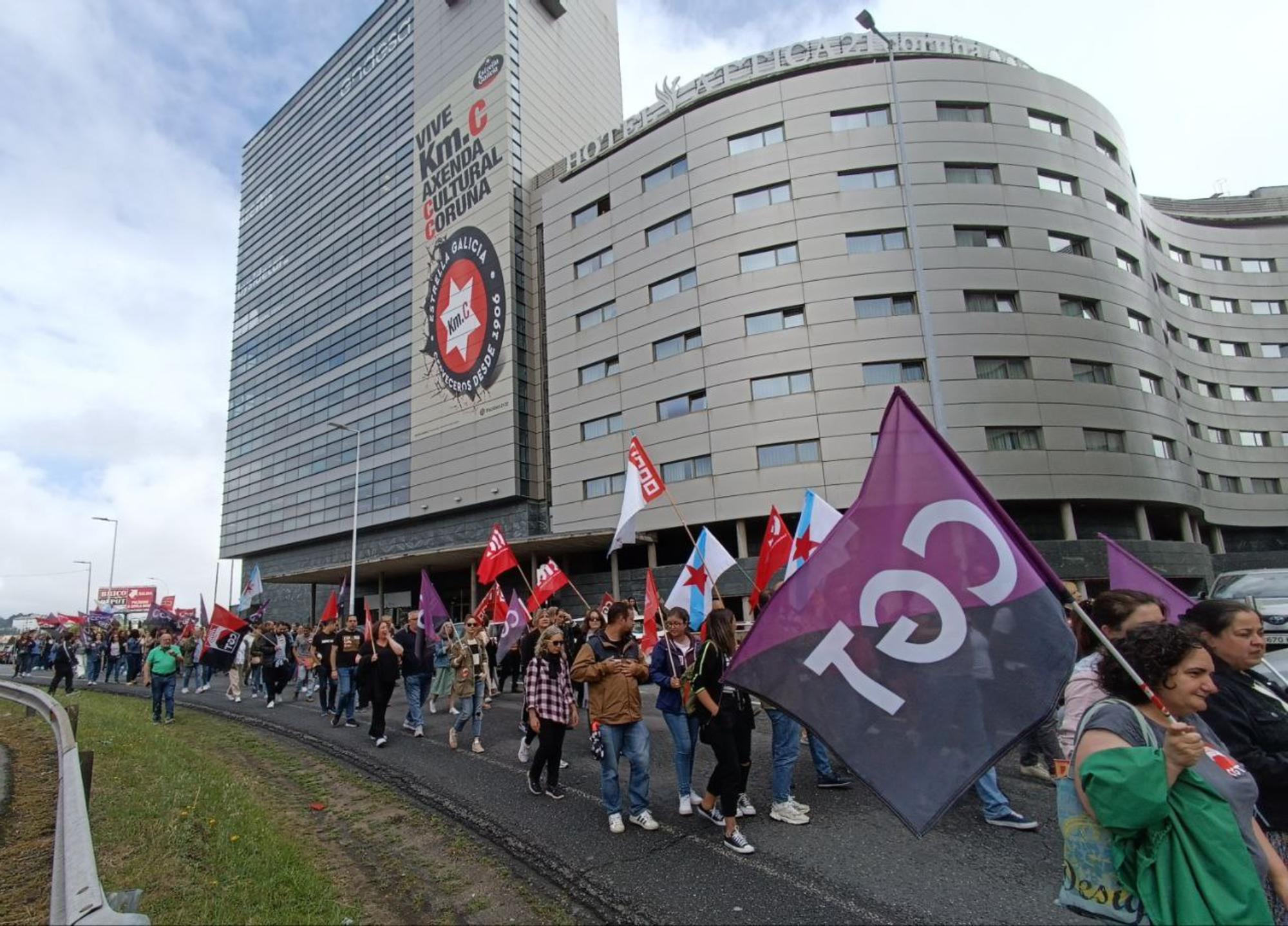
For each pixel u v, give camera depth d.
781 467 29.20
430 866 5.05
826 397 29.09
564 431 36.97
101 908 2.64
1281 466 41.62
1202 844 2.08
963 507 3.18
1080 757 2.28
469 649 9.47
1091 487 28.23
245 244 72.75
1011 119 31.44
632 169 35.97
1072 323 29.77
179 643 18.98
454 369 44.47
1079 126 32.56
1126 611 3.29
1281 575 10.79
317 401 57.28
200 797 6.27
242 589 66.06
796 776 7.24
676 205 33.88
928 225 29.98
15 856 5.25
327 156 61.47
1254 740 2.94
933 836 5.27
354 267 55.66
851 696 3.11
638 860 5.00
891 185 30.59
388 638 9.77
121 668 23.16
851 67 31.86
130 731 10.09
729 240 31.84
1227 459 40.62
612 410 34.88
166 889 4.25
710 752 8.52
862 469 28.31
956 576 3.10
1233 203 47.59
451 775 7.81
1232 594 10.95
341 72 61.22
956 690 2.96
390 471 48.28
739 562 29.22
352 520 50.62
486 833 5.73
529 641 10.55
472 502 41.75
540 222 42.81
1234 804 2.31
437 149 48.75
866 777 2.96
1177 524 33.62
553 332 38.56
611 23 57.06
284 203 66.88
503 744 9.58
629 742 5.76
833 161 30.95
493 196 43.91
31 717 12.05
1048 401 28.75
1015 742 2.78
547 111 47.31
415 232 49.56
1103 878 2.20
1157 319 32.72
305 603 57.78
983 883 4.39
